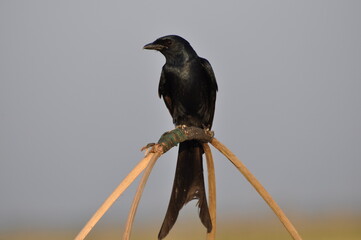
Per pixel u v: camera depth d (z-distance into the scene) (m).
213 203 11.53
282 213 10.94
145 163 9.71
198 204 11.38
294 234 10.81
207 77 14.13
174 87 14.04
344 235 36.62
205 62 14.11
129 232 8.86
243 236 34.69
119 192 9.20
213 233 11.39
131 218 8.95
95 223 8.95
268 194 10.91
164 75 14.16
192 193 11.45
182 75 13.82
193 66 13.86
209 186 11.52
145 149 10.00
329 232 37.94
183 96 13.99
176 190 11.33
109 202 9.13
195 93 13.96
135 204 9.07
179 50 13.81
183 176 11.52
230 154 11.05
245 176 11.04
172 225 10.96
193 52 14.04
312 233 37.69
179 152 11.70
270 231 36.06
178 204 11.21
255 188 10.97
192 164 11.66
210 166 11.46
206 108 14.33
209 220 11.29
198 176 11.59
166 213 11.05
